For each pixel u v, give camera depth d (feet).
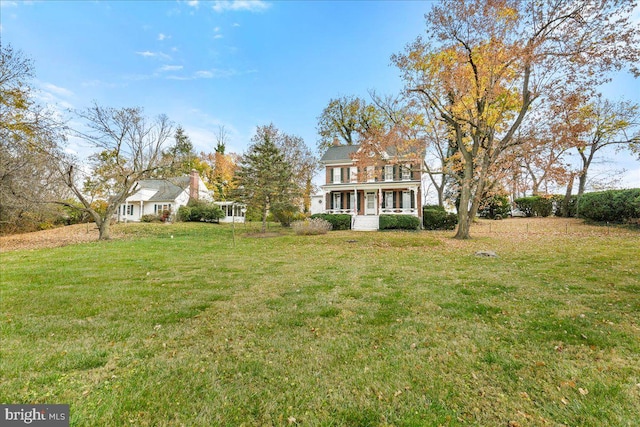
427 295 17.28
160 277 22.93
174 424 6.97
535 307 14.69
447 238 48.34
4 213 61.31
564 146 40.70
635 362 9.44
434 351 10.48
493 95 42.39
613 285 17.95
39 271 25.13
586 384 8.34
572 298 15.84
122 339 11.71
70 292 18.53
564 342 10.91
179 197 104.88
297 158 105.19
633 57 34.30
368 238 49.57
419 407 7.54
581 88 38.09
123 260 31.14
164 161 62.08
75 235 63.10
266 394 8.13
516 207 88.84
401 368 9.39
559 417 7.10
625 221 50.01
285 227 80.02
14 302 16.44
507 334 11.73
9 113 44.70
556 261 26.11
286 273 24.27
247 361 9.93
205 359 10.09
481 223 72.28
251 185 66.03
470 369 9.29
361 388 8.39
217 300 16.94
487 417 7.15
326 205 85.35
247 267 27.12
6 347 10.90
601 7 35.12
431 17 42.83
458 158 61.26
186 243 48.06
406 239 46.62
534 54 38.63
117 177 61.82
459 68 41.96
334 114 104.94
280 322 13.47
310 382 8.68
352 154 60.34
